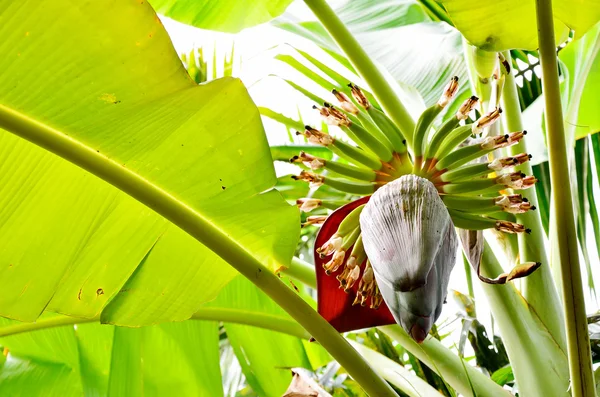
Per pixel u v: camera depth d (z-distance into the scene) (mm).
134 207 1245
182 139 1176
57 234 1220
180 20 1564
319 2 1340
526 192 1344
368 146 1254
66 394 1548
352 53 1335
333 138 1255
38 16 1067
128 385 1492
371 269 1225
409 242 1106
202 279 1287
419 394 1407
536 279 1312
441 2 1214
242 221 1247
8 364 1541
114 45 1094
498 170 1226
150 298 1276
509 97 1396
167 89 1129
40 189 1205
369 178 1261
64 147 1142
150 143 1166
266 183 1219
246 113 1174
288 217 1252
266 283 1172
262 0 1553
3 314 1198
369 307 1300
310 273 1386
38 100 1109
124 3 1078
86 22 1078
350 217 1249
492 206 1223
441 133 1242
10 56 1077
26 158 1189
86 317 1251
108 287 1258
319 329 1165
